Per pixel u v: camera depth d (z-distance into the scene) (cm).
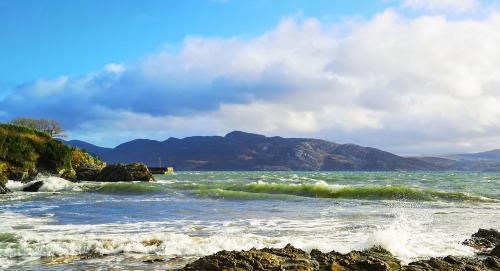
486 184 5553
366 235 1556
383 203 2803
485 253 1251
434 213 2267
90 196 3606
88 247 1302
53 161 5856
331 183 6109
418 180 7175
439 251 1273
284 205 2688
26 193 4003
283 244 1333
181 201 2995
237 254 1016
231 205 2691
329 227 1758
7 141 5412
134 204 2794
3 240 1388
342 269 979
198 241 1373
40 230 1666
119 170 6241
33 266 1111
